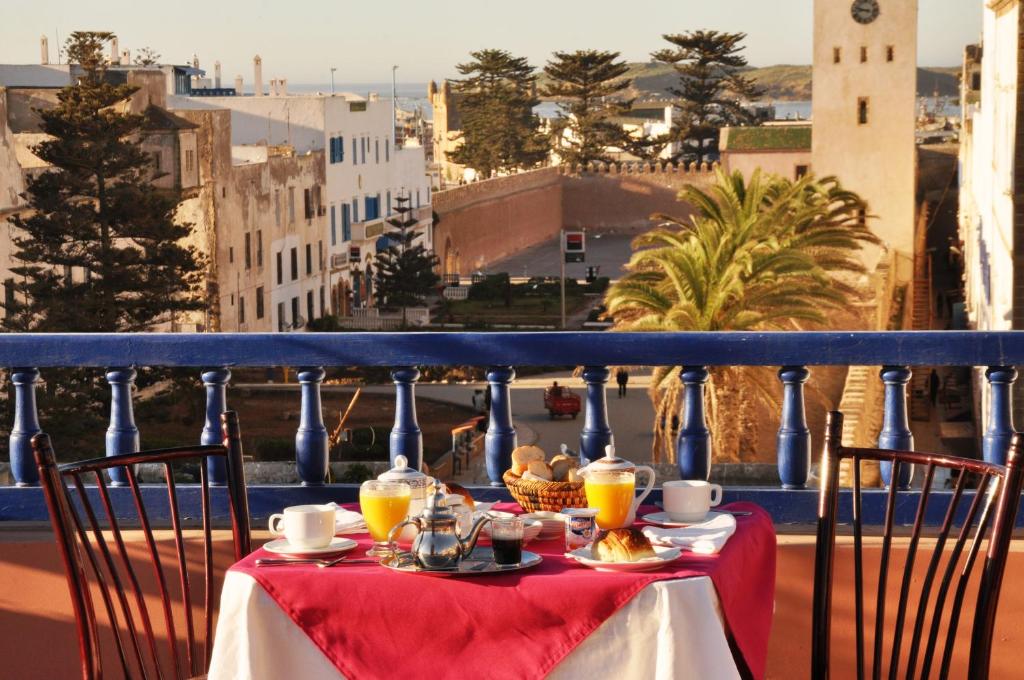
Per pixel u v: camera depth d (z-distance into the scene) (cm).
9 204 5225
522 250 12769
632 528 392
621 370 5606
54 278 5156
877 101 7556
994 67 4406
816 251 4022
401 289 8506
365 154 9206
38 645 569
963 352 543
